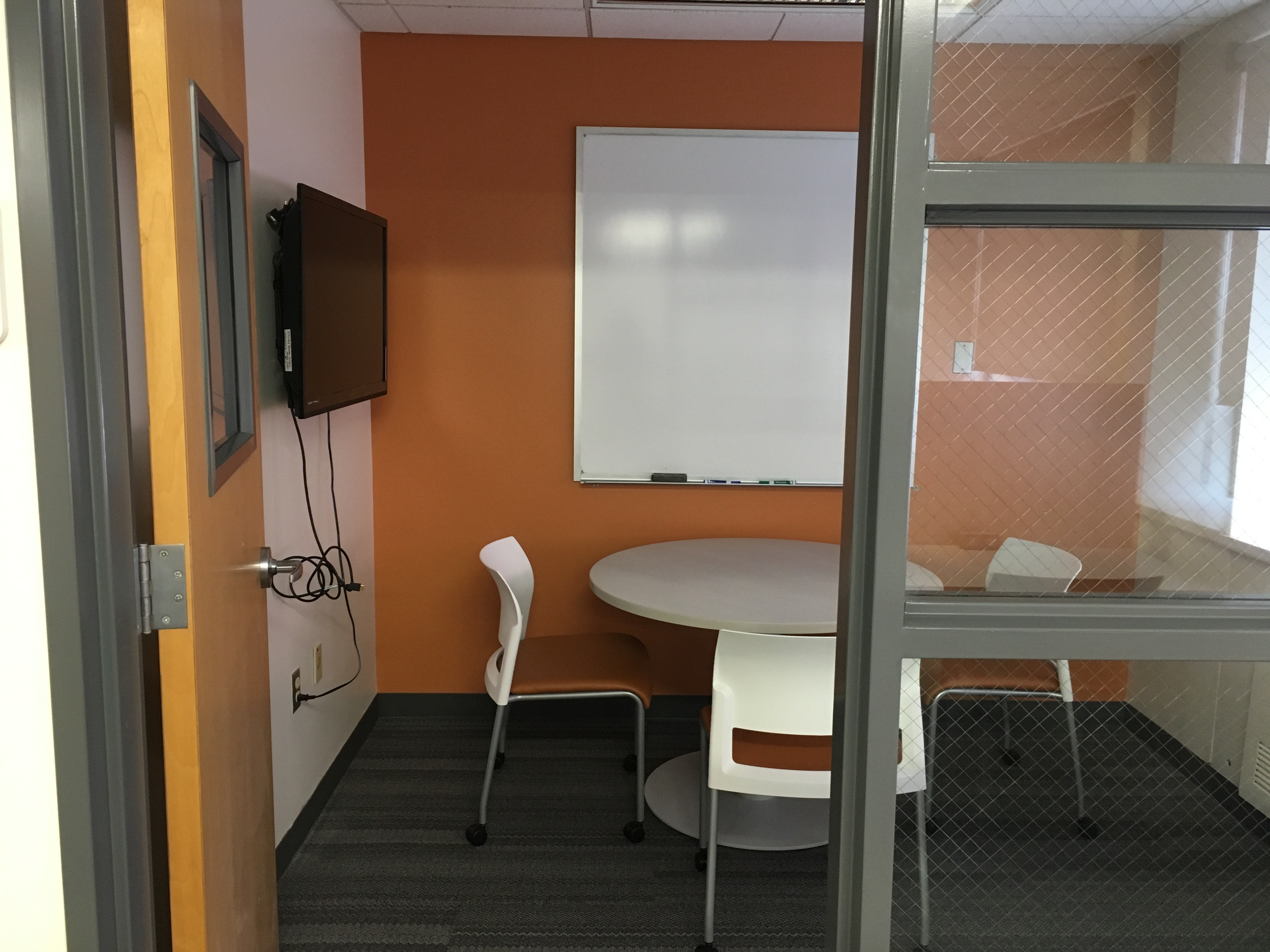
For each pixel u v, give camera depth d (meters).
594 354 3.51
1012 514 1.08
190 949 1.22
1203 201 1.01
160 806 1.22
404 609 3.63
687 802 2.94
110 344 1.09
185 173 1.20
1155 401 1.07
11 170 1.02
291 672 2.62
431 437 3.55
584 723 3.61
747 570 3.01
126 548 1.13
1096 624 1.08
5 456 1.05
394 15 3.16
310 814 2.76
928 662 1.10
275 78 2.49
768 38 3.35
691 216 3.46
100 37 1.07
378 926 2.30
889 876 1.10
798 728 2.10
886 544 1.04
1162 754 1.12
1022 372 1.06
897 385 1.03
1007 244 1.04
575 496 3.60
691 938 2.28
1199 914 1.14
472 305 3.49
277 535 2.51
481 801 2.74
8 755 1.09
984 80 1.01
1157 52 1.02
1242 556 1.10
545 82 3.40
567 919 2.35
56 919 1.13
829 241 3.48
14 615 1.08
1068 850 1.13
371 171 3.42
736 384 3.54
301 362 2.28
